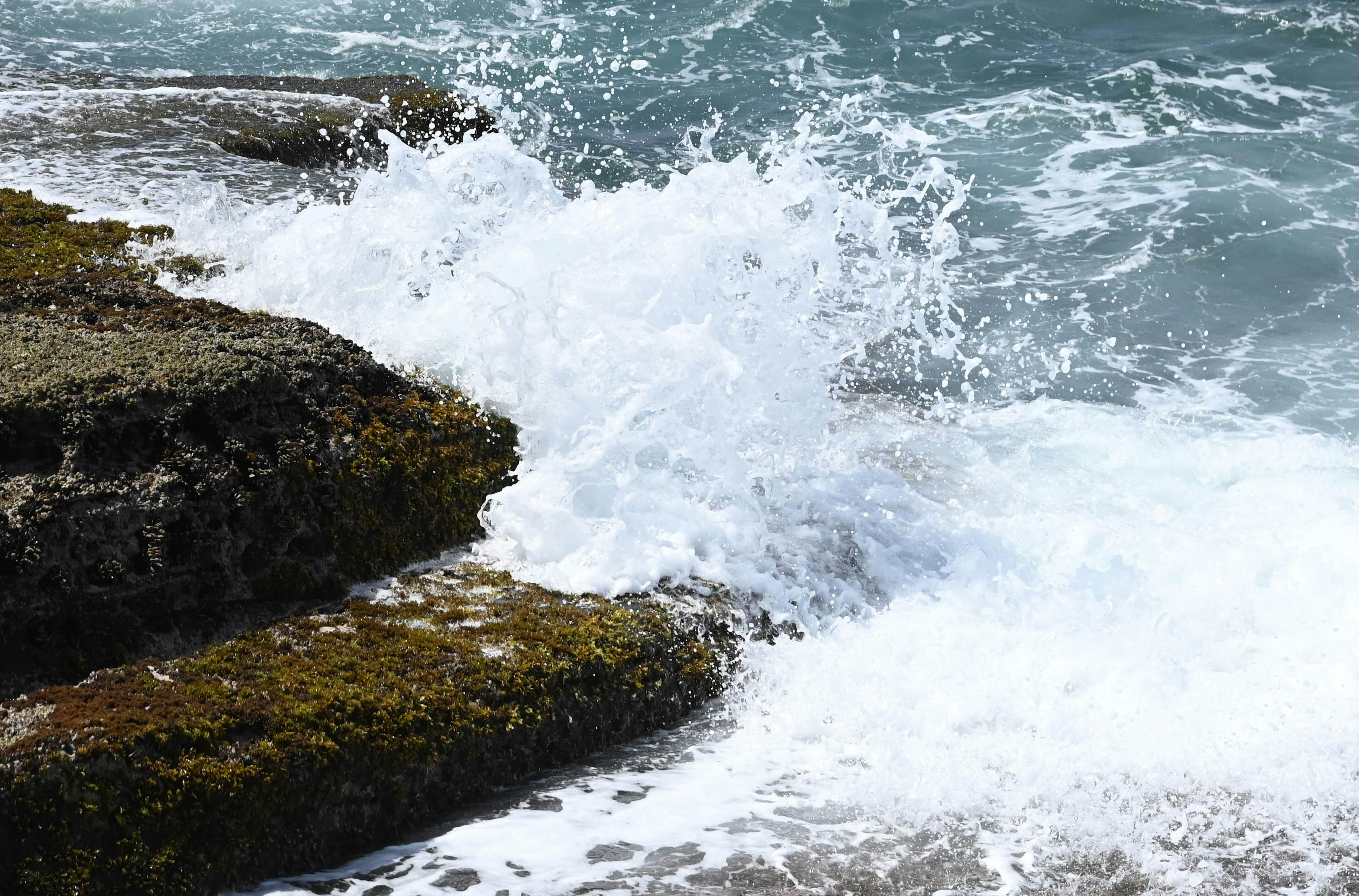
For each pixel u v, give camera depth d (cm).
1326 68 1847
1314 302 1066
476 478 571
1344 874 418
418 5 2064
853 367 862
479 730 436
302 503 492
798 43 1947
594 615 507
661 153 1432
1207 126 1580
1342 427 825
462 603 505
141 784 367
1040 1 2150
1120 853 423
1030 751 478
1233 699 524
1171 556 625
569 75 1788
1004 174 1407
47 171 917
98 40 1848
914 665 529
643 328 592
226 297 688
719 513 596
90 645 424
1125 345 962
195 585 456
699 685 512
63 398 447
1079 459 751
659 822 425
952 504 671
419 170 666
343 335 639
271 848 387
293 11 2028
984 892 396
